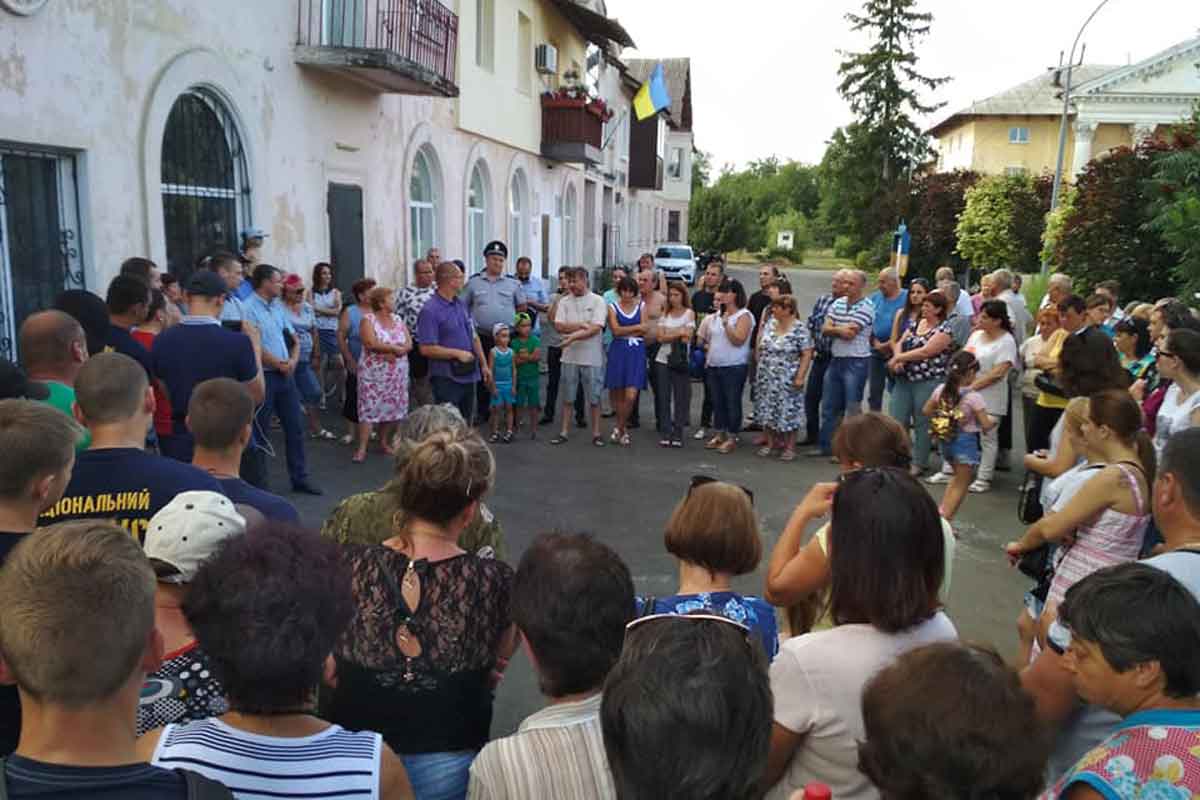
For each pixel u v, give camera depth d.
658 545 6.31
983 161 46.69
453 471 2.35
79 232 6.88
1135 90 38.19
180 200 8.19
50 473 2.29
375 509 2.88
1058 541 3.34
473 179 15.70
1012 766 1.33
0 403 2.38
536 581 1.91
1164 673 1.75
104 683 1.33
